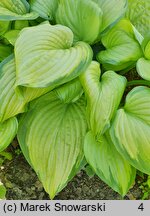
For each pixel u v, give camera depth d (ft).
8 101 3.36
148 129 3.33
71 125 3.58
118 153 3.52
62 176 3.44
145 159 3.33
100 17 3.44
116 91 3.28
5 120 3.48
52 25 3.50
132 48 3.49
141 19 4.03
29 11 3.71
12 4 3.63
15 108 3.37
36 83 3.16
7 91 3.37
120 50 3.50
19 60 3.20
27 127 3.59
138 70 3.35
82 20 3.56
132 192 3.84
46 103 3.68
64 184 3.43
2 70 3.39
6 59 3.44
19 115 3.69
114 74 3.39
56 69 3.22
